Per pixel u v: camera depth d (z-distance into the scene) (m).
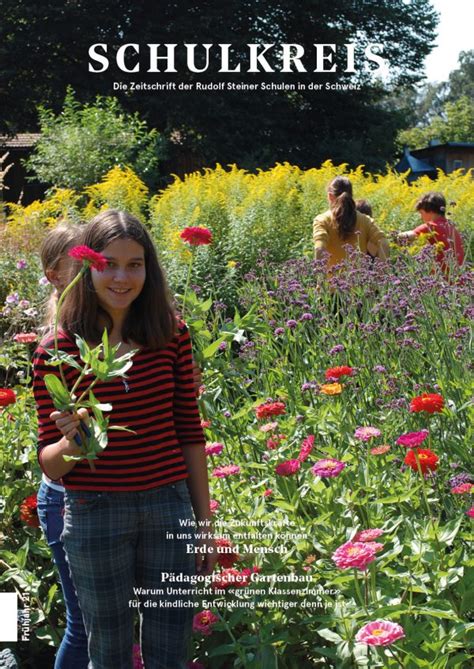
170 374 2.36
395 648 2.18
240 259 7.41
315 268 5.04
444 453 3.22
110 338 2.32
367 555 1.99
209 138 21.98
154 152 14.23
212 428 3.37
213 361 3.48
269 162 22.62
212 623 2.47
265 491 2.89
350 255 5.42
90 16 21.52
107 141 13.23
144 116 21.41
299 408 3.54
